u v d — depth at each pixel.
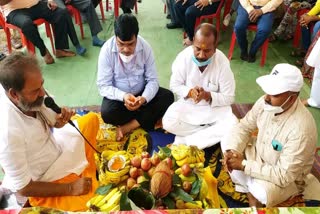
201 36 2.03
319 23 3.10
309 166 1.77
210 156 2.22
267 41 3.27
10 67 1.40
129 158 1.71
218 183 2.04
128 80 2.38
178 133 2.35
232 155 1.83
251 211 1.16
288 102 1.61
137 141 2.36
